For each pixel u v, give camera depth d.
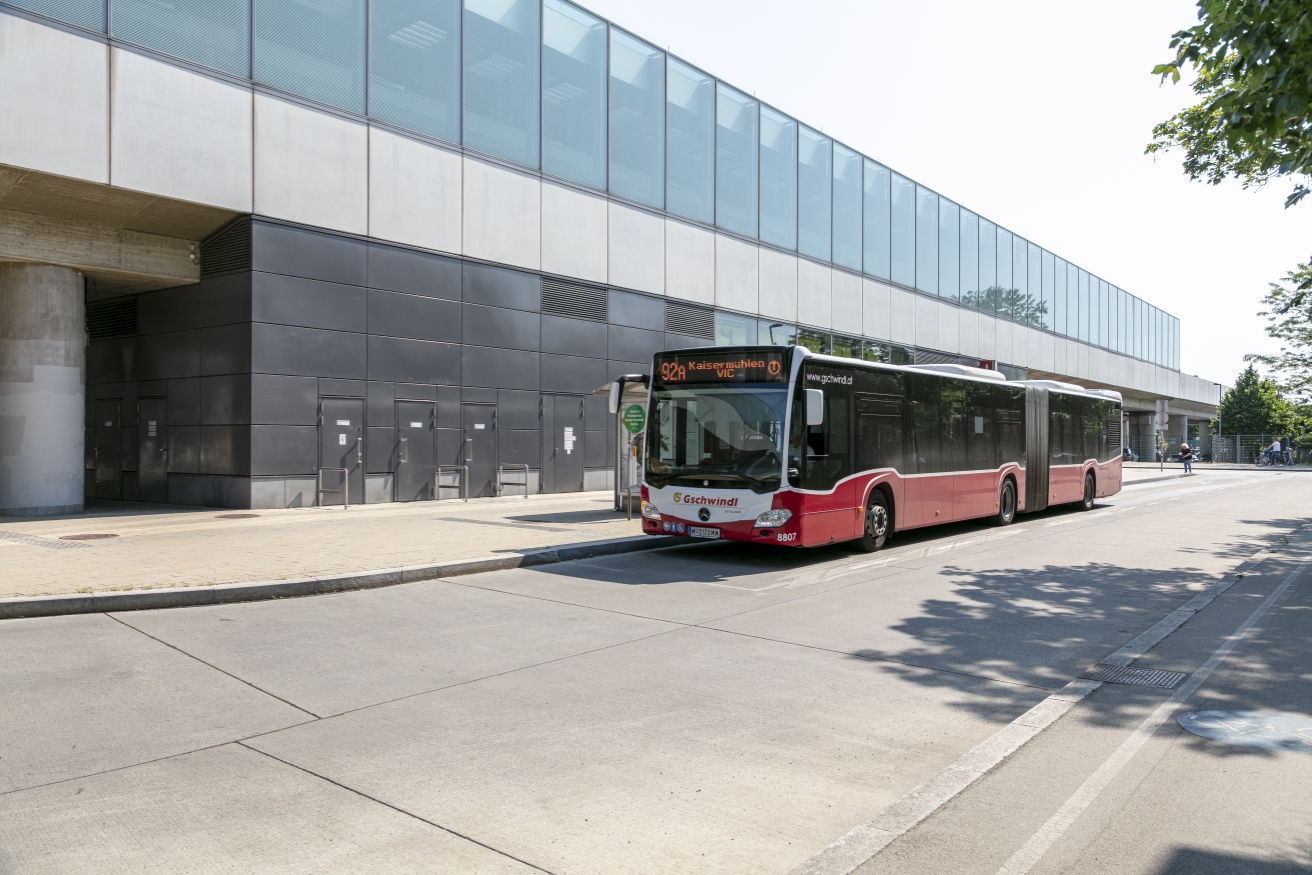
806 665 6.77
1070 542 15.05
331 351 18.02
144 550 11.55
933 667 6.75
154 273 17.30
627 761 4.69
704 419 12.40
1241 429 80.50
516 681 6.23
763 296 29.75
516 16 22.03
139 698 5.71
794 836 3.81
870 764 4.71
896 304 36.56
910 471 14.41
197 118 15.98
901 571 11.65
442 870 3.45
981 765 4.68
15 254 15.73
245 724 5.23
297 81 17.55
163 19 15.59
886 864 3.55
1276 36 6.27
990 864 3.56
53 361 16.22
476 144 21.05
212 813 3.96
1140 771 4.63
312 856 3.56
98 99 14.72
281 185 17.23
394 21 19.34
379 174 18.97
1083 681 6.37
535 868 3.48
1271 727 5.36
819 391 11.47
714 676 6.41
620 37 24.98
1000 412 17.69
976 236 42.62
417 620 8.33
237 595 9.05
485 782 4.37
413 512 17.42
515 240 21.92
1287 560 12.77
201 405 17.69
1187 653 7.25
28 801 4.07
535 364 22.41
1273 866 3.56
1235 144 7.09
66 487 16.33
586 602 9.34
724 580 10.89
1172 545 14.63
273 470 17.02
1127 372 61.34
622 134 25.00
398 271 19.31
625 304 24.98
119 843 3.65
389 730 5.14
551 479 22.83
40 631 7.58
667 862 3.55
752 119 29.55
